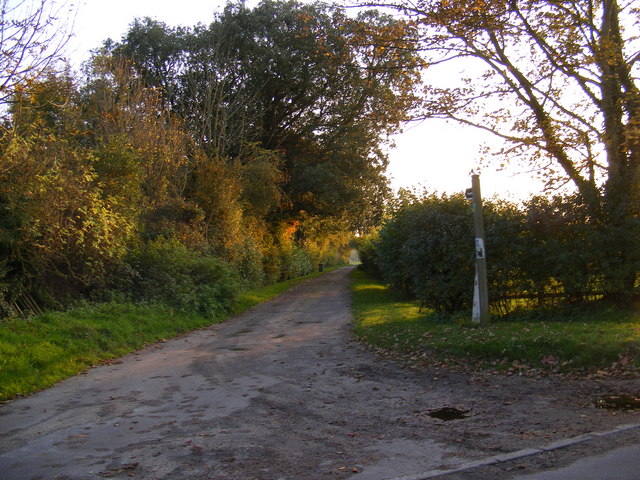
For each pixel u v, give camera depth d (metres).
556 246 11.87
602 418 5.78
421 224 14.08
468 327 11.59
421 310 16.19
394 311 17.41
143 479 4.68
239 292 22.61
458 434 5.60
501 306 12.94
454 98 14.12
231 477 4.67
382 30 14.08
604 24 12.50
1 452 5.54
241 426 6.29
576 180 12.66
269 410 6.98
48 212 14.14
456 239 13.12
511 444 5.16
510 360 8.77
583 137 12.55
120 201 18.47
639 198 11.48
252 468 4.88
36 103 13.12
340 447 5.39
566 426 5.60
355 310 19.28
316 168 37.44
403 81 14.76
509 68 13.60
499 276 12.52
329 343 12.62
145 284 18.64
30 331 11.26
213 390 8.28
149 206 23.39
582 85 13.02
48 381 9.20
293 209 42.72
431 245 13.55
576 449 4.89
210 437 5.88
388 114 15.91
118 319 14.46
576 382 7.40
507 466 4.61
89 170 16.84
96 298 17.08
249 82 37.34
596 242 11.45
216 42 37.09
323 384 8.38
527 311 12.46
